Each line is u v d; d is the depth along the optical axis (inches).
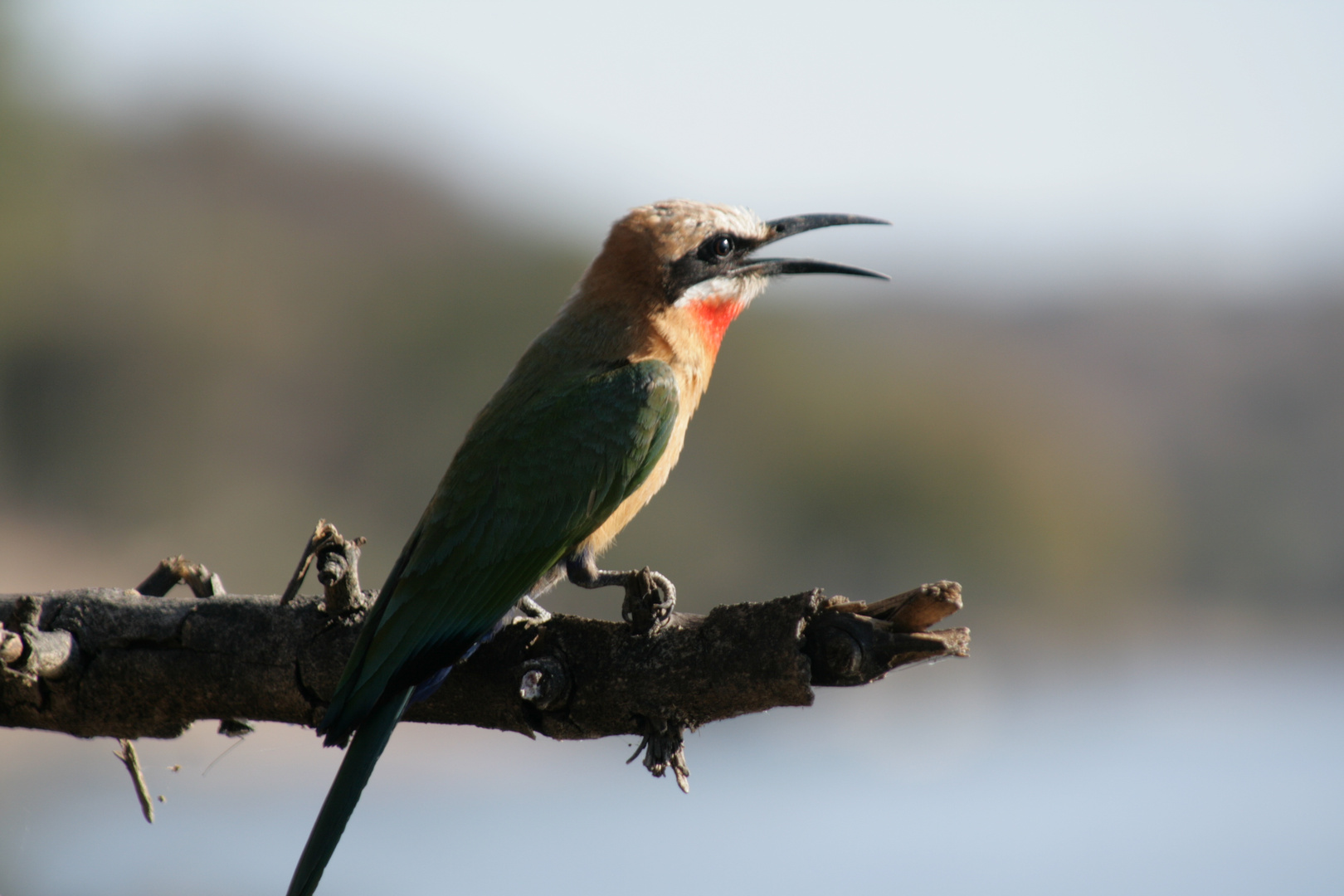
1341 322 2087.8
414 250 1504.7
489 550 195.5
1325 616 1637.6
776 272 244.1
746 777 903.1
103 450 1154.0
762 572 1238.9
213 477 1177.4
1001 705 1223.5
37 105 1204.5
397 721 164.7
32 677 161.3
